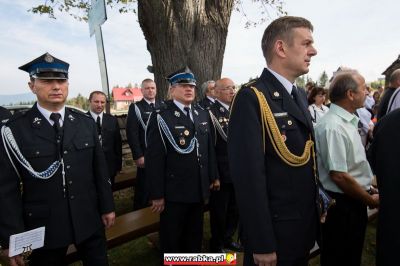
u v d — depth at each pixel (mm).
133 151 3986
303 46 1384
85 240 1873
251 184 1287
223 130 2961
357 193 1898
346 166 1922
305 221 1436
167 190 2482
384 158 1370
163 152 2496
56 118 1789
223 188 2922
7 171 1599
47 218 1671
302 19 1407
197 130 2641
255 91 1396
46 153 1702
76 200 1774
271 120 1367
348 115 2023
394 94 3607
